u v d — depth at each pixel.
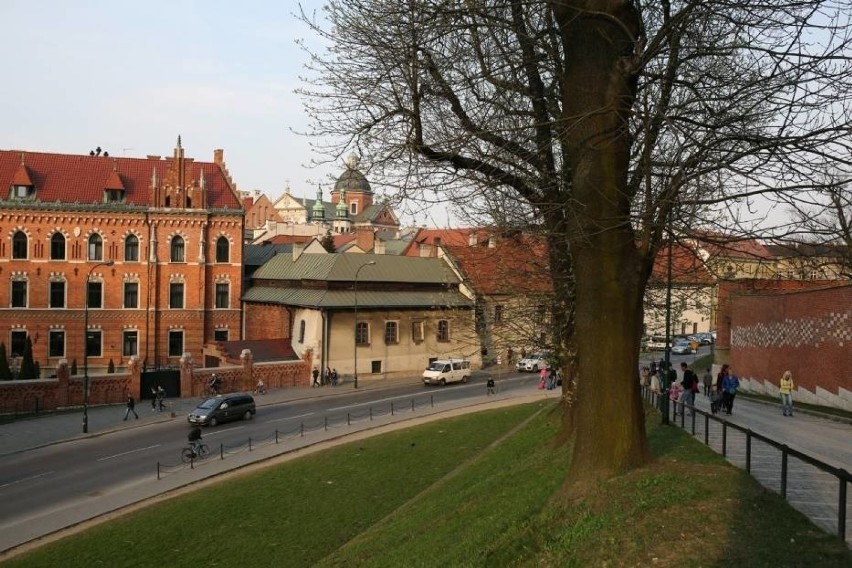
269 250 73.50
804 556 8.86
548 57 15.77
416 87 14.09
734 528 10.00
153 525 23.42
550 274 20.33
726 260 17.61
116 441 36.94
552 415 27.72
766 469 13.47
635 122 12.80
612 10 12.10
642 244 12.30
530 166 16.80
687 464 12.91
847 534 9.58
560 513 12.04
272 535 22.34
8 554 21.55
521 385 55.84
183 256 61.34
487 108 14.85
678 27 11.74
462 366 57.94
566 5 11.54
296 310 58.09
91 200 58.94
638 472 12.30
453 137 14.05
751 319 41.16
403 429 38.44
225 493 26.77
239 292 63.62
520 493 15.68
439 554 13.71
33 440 36.88
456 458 30.61
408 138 14.33
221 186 64.94
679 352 73.31
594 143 12.13
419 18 13.90
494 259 24.16
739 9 11.66
